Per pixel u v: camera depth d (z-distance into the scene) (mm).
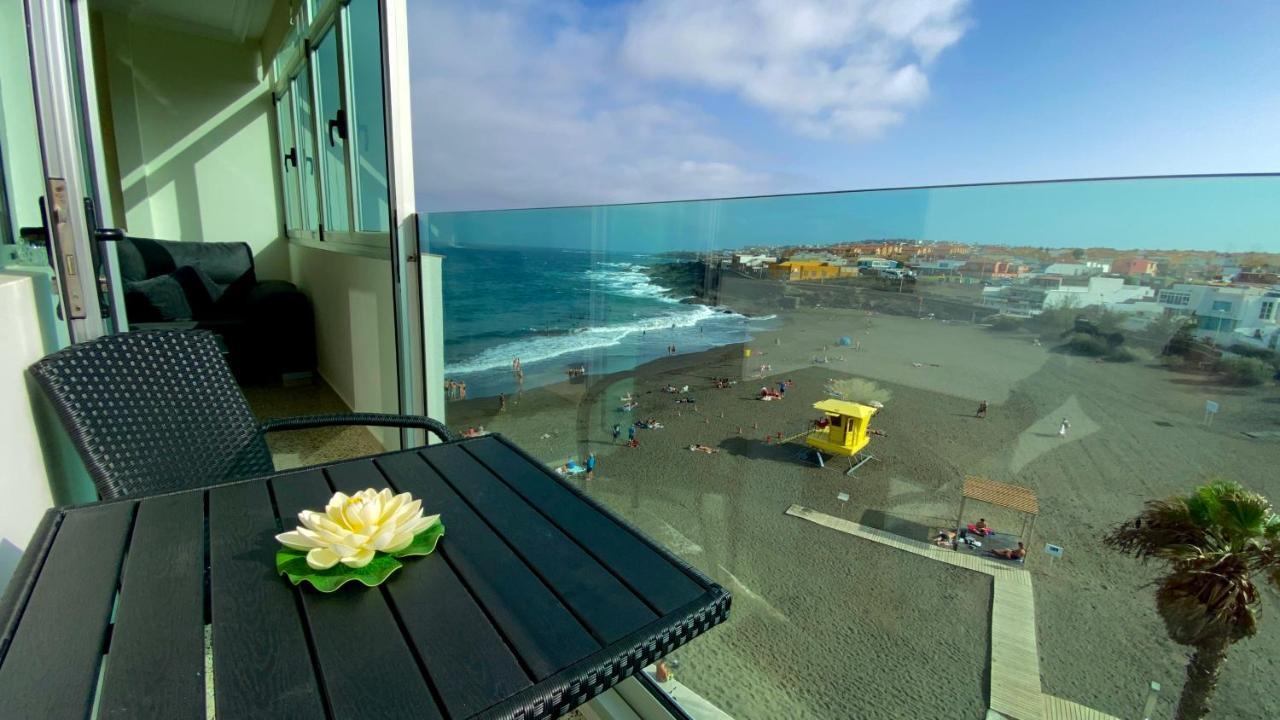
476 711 573
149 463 1226
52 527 905
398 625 696
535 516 988
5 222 1403
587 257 2455
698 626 754
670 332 2365
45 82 1336
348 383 3350
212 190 5125
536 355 2529
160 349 1327
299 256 4734
